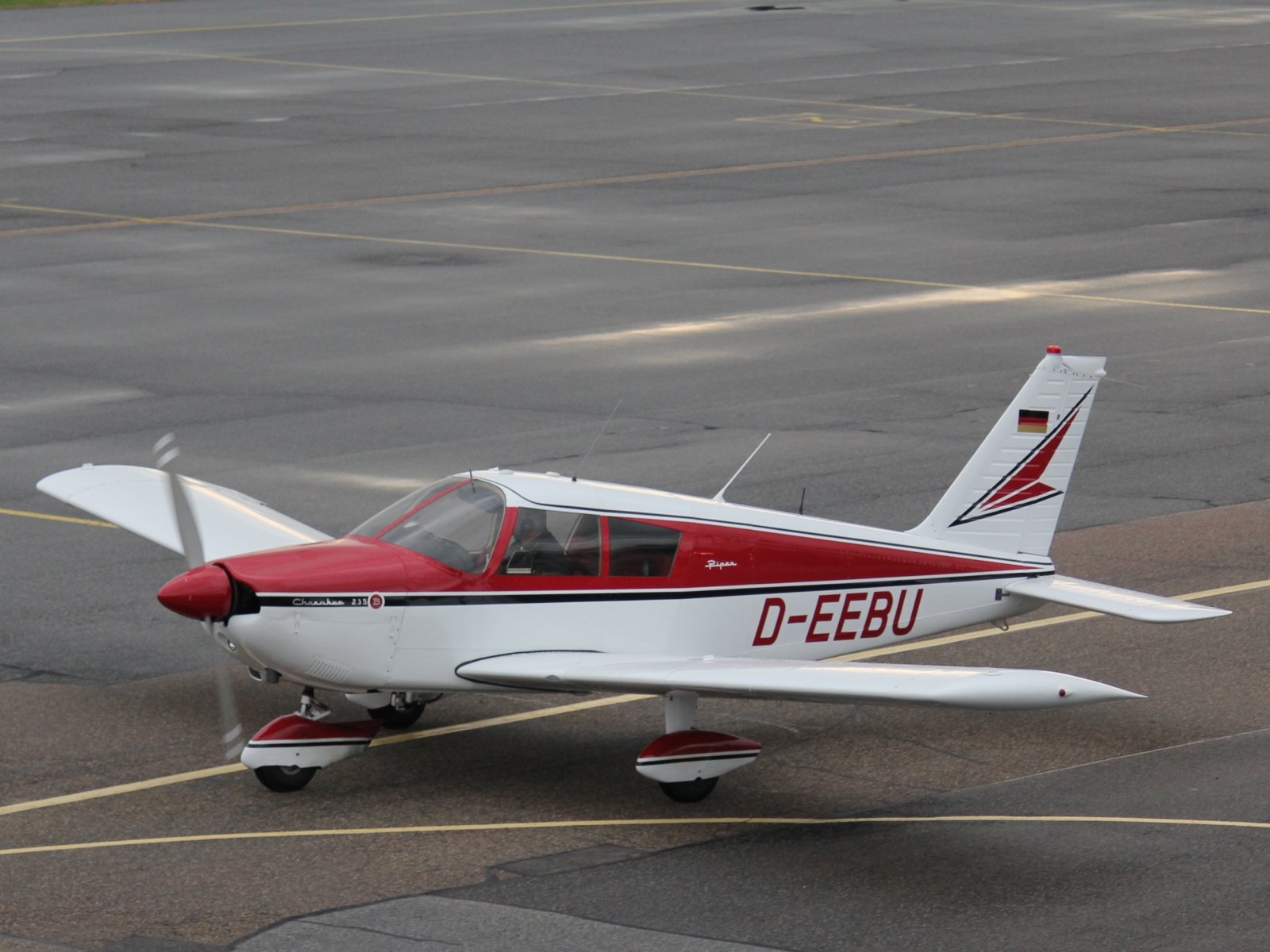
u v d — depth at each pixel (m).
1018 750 26.88
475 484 25.67
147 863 22.22
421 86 130.38
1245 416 49.16
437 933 20.11
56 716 27.67
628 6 196.25
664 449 44.62
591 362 55.06
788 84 133.12
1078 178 93.31
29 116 113.06
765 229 79.00
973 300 64.88
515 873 21.97
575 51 153.25
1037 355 56.19
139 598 33.69
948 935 20.16
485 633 24.64
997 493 28.34
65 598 33.53
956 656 31.27
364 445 44.78
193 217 80.88
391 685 24.41
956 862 22.41
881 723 28.25
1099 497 41.56
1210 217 81.75
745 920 20.55
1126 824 23.73
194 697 28.69
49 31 166.12
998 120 115.25
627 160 98.62
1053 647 31.72
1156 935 20.19
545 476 25.84
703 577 25.86
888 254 73.62
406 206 84.31
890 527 37.88
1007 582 28.33
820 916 20.72
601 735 27.59
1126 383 52.88
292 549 24.62
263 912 20.69
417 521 25.34
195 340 57.75
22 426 46.56
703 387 51.84
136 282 66.88
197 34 164.12
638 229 78.94
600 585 25.25
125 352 55.81
